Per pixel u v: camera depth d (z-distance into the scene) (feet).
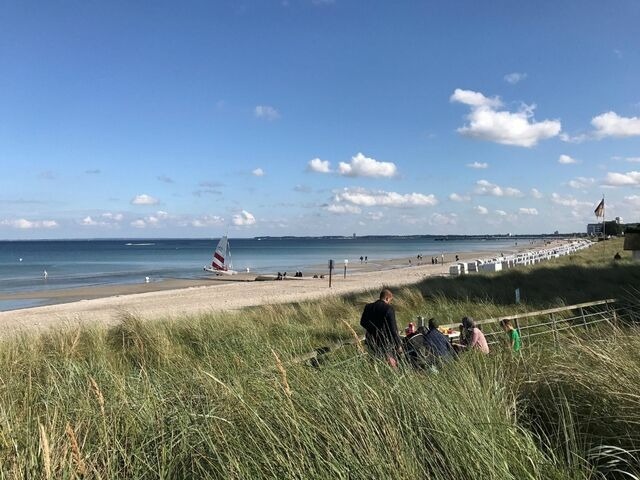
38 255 451.12
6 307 104.32
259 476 9.35
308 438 9.84
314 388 12.38
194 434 10.66
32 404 13.65
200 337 32.27
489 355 20.25
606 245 219.00
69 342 30.01
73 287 149.28
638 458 11.04
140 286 148.25
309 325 40.86
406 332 29.68
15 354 25.17
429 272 150.82
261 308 54.39
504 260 131.03
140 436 11.03
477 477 9.17
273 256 384.88
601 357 15.30
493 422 10.80
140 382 14.85
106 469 9.64
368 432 9.93
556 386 14.35
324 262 284.41
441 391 12.52
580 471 9.96
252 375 13.74
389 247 602.85
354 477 9.18
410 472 9.16
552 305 48.37
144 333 31.73
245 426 10.69
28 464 9.32
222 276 182.39
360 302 53.88
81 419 11.42
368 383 12.86
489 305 48.39
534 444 10.81
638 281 64.59
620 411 12.27
